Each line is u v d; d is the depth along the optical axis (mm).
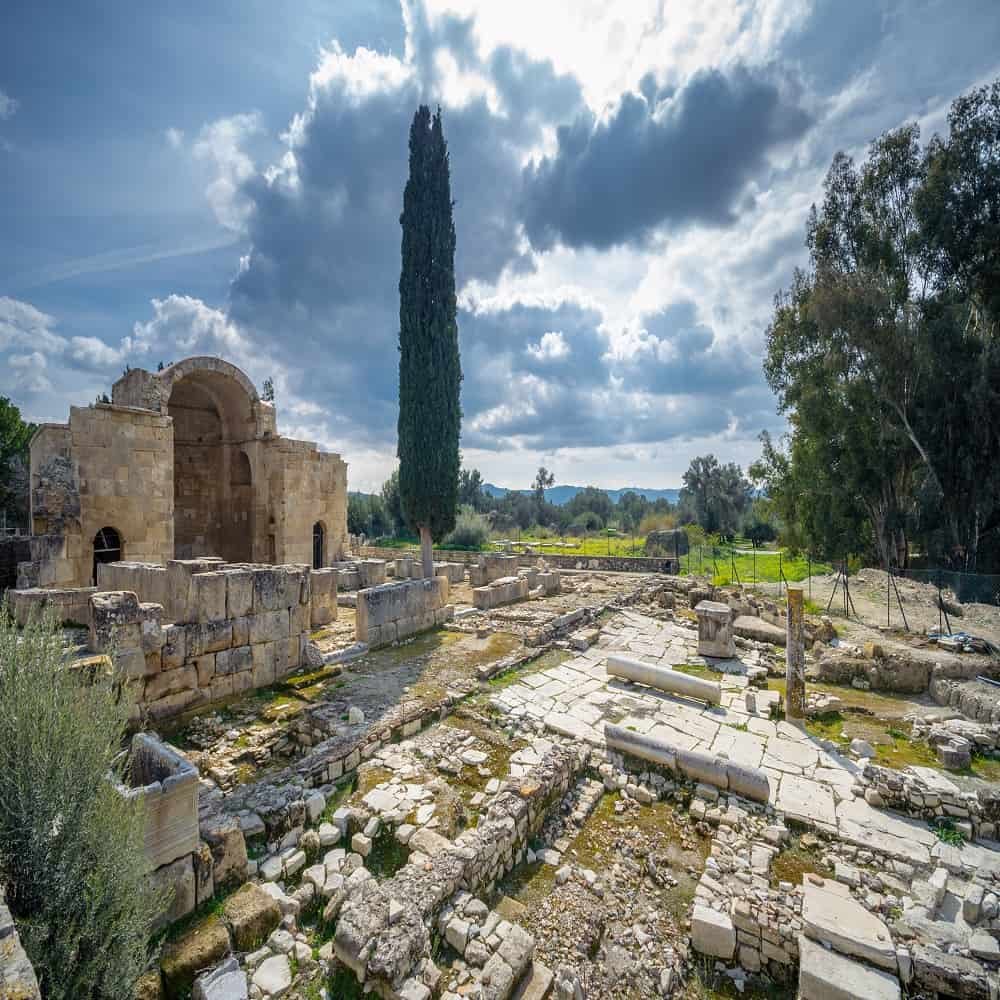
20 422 34250
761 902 4594
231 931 4020
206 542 21516
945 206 22328
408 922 3953
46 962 2801
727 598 16812
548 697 9172
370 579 19828
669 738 7816
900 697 9656
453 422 18688
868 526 26094
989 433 20812
